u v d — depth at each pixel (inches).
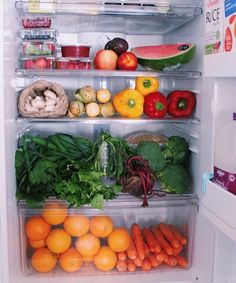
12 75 50.6
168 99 58.6
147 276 54.9
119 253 55.7
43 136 66.0
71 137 58.7
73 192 50.4
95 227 54.4
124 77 66.2
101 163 55.1
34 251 55.0
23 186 52.9
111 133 67.1
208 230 50.4
